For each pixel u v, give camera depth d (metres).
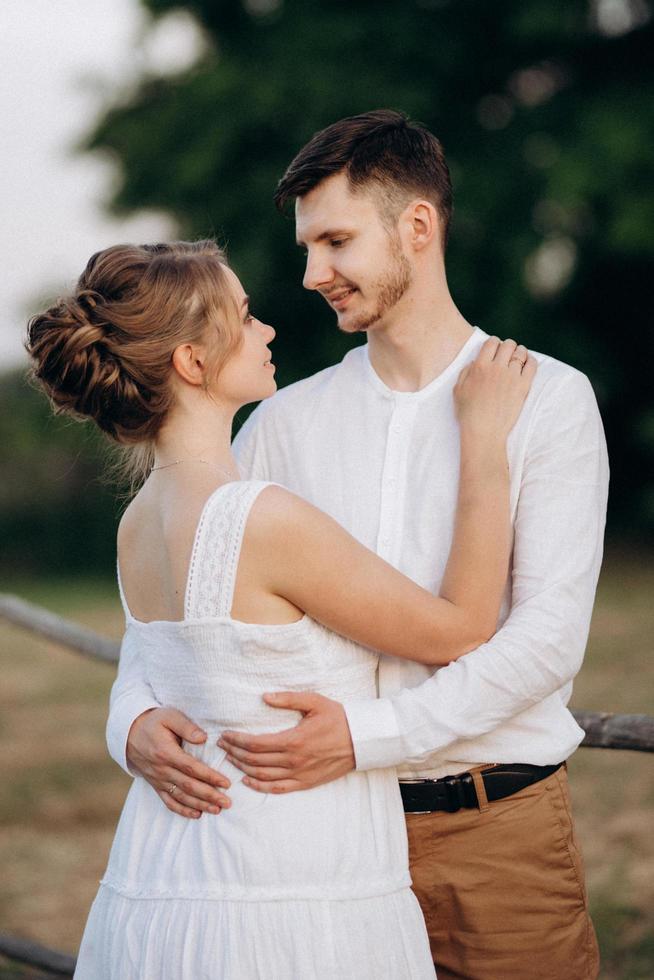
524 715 2.03
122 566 2.02
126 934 1.84
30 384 2.05
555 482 2.01
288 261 13.95
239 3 15.02
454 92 14.42
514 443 2.03
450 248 13.45
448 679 1.89
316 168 2.07
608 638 8.69
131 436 1.97
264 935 1.75
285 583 1.82
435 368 2.16
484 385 2.03
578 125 13.36
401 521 2.12
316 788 1.85
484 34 14.25
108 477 2.16
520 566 1.99
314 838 1.80
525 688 1.91
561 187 12.71
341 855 1.81
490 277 13.68
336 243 2.11
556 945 2.06
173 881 1.83
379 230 2.08
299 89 13.53
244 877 1.78
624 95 13.61
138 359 1.90
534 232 13.55
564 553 1.98
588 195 12.73
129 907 1.87
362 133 2.09
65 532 17.53
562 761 2.10
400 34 13.85
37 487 17.59
